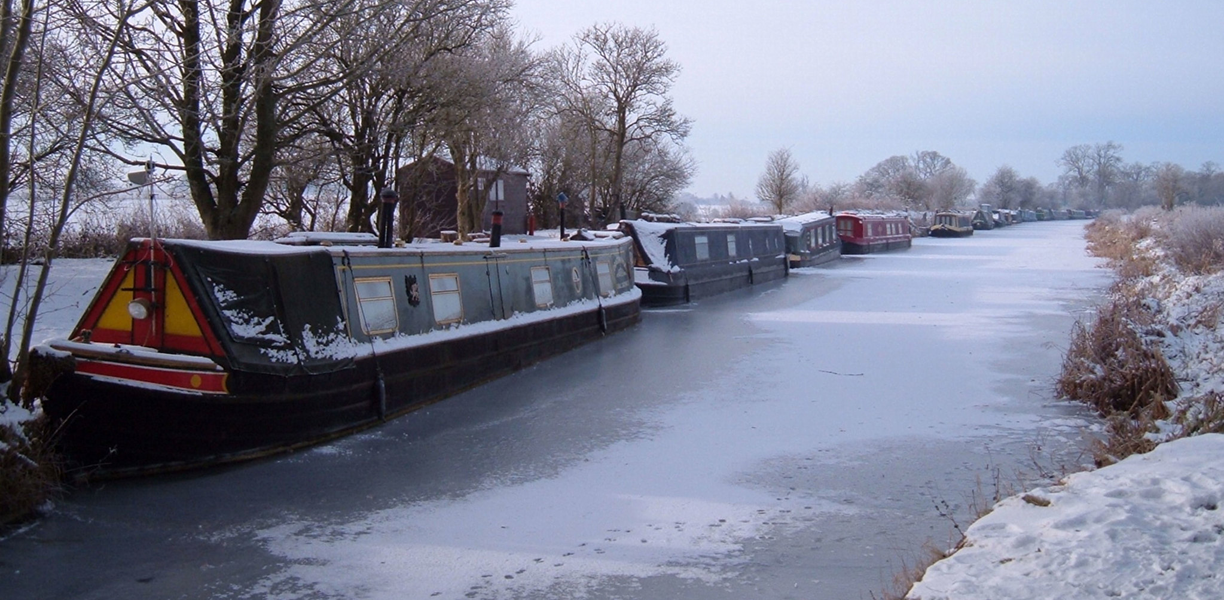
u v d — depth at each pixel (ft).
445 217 118.83
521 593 22.45
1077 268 120.26
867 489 30.35
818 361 53.83
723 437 37.14
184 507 28.35
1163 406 32.86
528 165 143.43
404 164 82.74
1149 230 145.69
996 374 49.47
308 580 23.36
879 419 39.88
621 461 33.83
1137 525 19.19
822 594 21.98
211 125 54.03
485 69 73.15
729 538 26.05
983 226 276.62
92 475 30.09
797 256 123.34
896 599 18.58
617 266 69.87
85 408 29.53
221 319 31.40
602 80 150.92
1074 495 21.63
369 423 38.24
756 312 77.77
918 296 88.53
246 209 54.03
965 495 29.55
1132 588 16.44
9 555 24.67
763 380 48.44
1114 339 43.93
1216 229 85.71
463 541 25.95
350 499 29.43
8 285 46.80
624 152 164.25
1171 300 56.29
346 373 36.52
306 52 56.65
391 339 40.34
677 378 49.14
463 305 46.91
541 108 112.57
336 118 70.95
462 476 31.99
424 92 68.28
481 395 45.03
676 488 30.68
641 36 149.48
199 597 22.36
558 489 30.63
